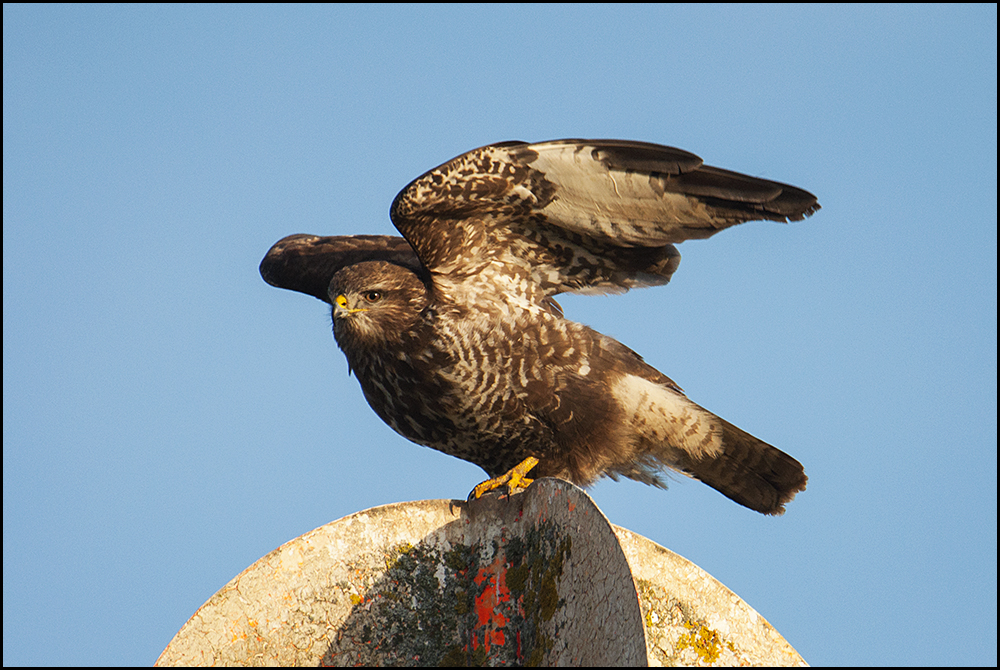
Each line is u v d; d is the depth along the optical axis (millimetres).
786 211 10680
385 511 8656
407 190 11203
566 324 12031
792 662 7539
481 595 8414
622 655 6641
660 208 11172
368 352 12062
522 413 11953
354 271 12055
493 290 12023
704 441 12203
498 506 8734
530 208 11609
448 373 11805
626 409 12008
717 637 7574
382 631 8289
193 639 7867
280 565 8242
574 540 7734
